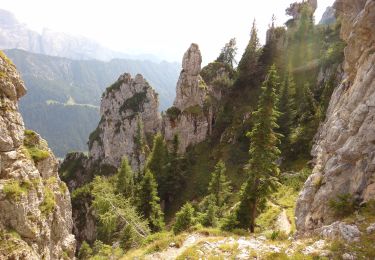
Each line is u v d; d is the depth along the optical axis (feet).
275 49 341.62
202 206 185.26
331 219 74.33
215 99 322.96
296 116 229.66
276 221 124.26
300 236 76.07
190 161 274.16
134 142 396.78
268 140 107.24
